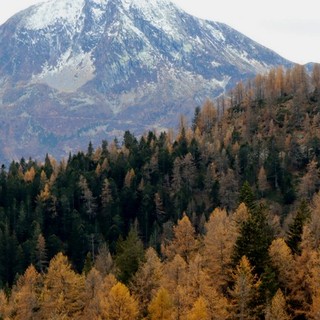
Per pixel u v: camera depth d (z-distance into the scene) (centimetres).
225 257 19425
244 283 17400
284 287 19112
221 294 18612
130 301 17850
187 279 18888
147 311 19088
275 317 16612
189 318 16262
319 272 17850
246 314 17412
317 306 17138
